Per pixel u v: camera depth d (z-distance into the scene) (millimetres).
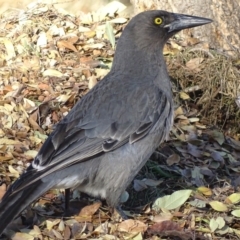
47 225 8914
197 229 9086
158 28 9734
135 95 9312
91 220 9164
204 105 11531
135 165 9242
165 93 9617
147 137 9281
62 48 12086
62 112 10773
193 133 10992
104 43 12242
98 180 9055
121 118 9109
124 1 14820
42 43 12211
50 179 8648
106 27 12156
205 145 10922
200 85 11594
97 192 9195
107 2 14328
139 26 9688
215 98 11555
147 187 9867
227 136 11367
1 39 12312
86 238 8820
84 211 9234
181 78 11656
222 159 10578
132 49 9680
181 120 11172
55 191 9648
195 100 11633
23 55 11938
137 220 9102
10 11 13609
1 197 9180
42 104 10742
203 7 12180
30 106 10781
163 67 9758
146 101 9320
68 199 9180
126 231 8938
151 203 9578
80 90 11148
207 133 11109
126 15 13188
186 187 9938
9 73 11523
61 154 8680
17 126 10492
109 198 9195
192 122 11273
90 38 12375
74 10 14188
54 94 11055
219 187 10031
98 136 8961
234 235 9062
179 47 12117
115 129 9039
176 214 9273
